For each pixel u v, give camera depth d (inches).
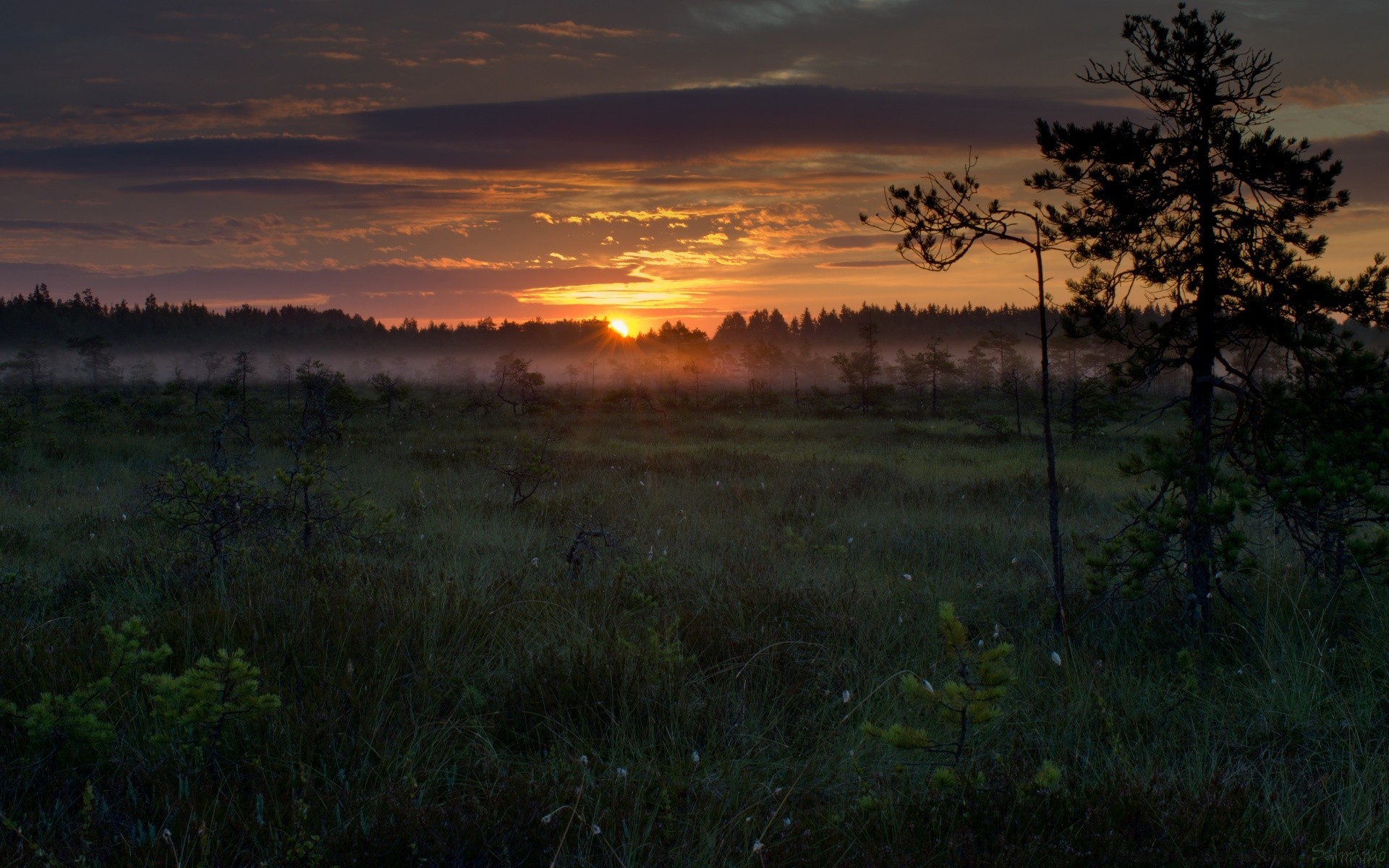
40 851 95.5
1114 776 130.3
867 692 171.9
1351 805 122.1
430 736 145.6
